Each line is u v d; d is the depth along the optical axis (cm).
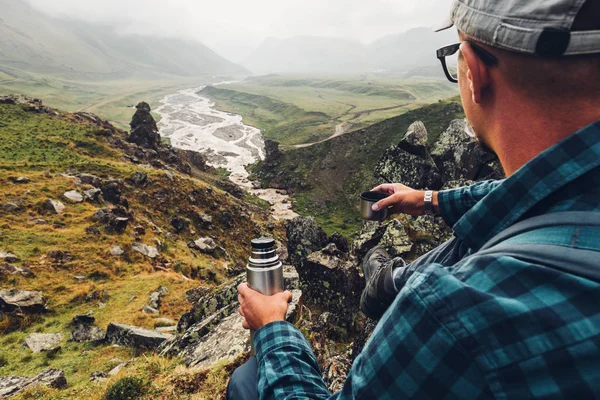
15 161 6875
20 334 2555
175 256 5169
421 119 12425
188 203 7431
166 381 812
